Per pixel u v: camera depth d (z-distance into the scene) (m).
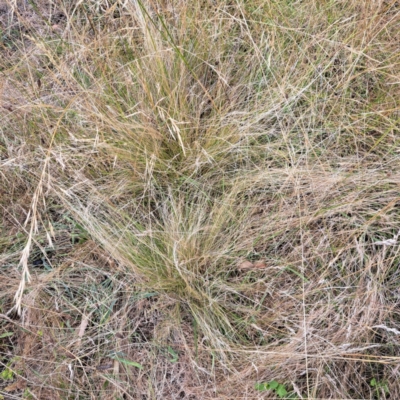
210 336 1.69
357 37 1.94
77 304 1.84
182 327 1.77
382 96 1.95
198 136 1.96
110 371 1.74
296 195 1.81
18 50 2.20
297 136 1.93
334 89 1.92
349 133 1.91
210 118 1.98
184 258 1.76
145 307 1.82
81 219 1.86
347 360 1.64
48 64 2.08
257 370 1.59
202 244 1.82
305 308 1.73
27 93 2.01
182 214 1.88
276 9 2.05
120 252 1.76
